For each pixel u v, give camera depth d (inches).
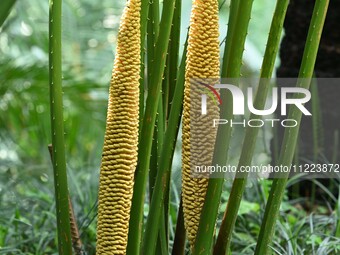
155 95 62.2
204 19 61.2
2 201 124.2
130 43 60.2
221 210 110.3
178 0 68.4
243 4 60.6
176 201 108.0
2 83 156.9
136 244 63.7
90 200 114.1
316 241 100.3
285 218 110.9
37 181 136.3
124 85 60.4
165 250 68.2
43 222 110.5
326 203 118.1
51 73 62.0
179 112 63.5
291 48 125.5
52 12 61.3
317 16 64.7
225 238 65.3
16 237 104.5
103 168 61.4
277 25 62.1
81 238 101.0
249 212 115.3
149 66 67.3
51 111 62.7
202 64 61.6
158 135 68.5
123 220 61.9
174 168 138.0
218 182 62.1
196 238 63.0
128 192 61.7
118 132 60.8
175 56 69.3
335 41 124.3
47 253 104.0
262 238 67.0
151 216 64.4
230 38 61.6
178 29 69.0
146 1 63.2
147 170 63.2
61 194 63.3
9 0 68.6
